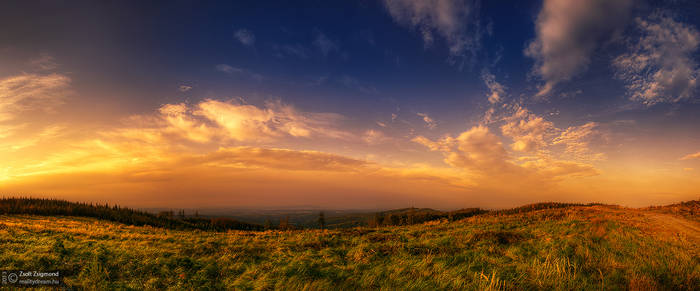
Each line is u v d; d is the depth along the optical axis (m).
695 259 9.85
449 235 18.39
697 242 13.42
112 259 10.68
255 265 10.38
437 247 13.81
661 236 14.75
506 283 7.59
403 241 16.56
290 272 9.23
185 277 8.96
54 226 27.66
